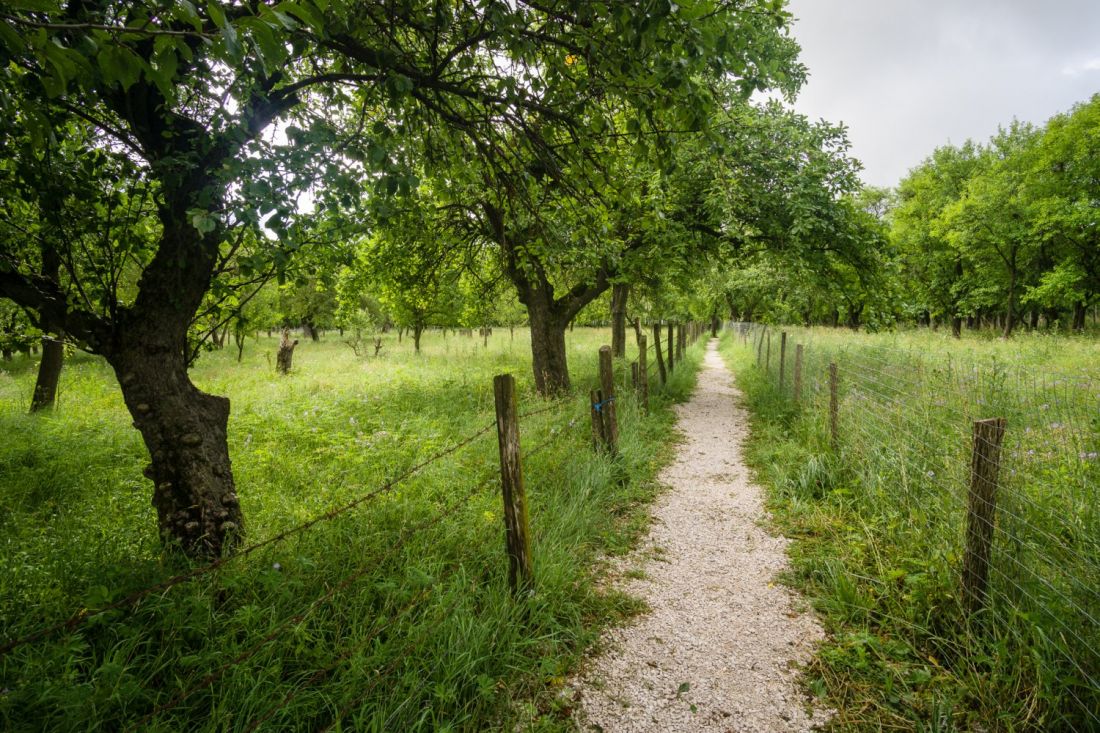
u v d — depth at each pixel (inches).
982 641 112.7
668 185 348.5
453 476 209.9
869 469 199.9
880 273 395.2
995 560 119.7
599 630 133.0
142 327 131.4
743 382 553.0
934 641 119.3
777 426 331.0
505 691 107.6
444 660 107.9
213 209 122.8
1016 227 857.5
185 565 126.0
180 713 89.3
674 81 98.9
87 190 122.3
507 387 127.2
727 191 305.3
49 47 52.3
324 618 115.1
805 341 536.7
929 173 1155.9
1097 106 728.3
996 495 118.0
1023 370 300.5
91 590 104.2
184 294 133.6
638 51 106.5
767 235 386.3
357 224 183.3
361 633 110.4
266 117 135.6
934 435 188.4
